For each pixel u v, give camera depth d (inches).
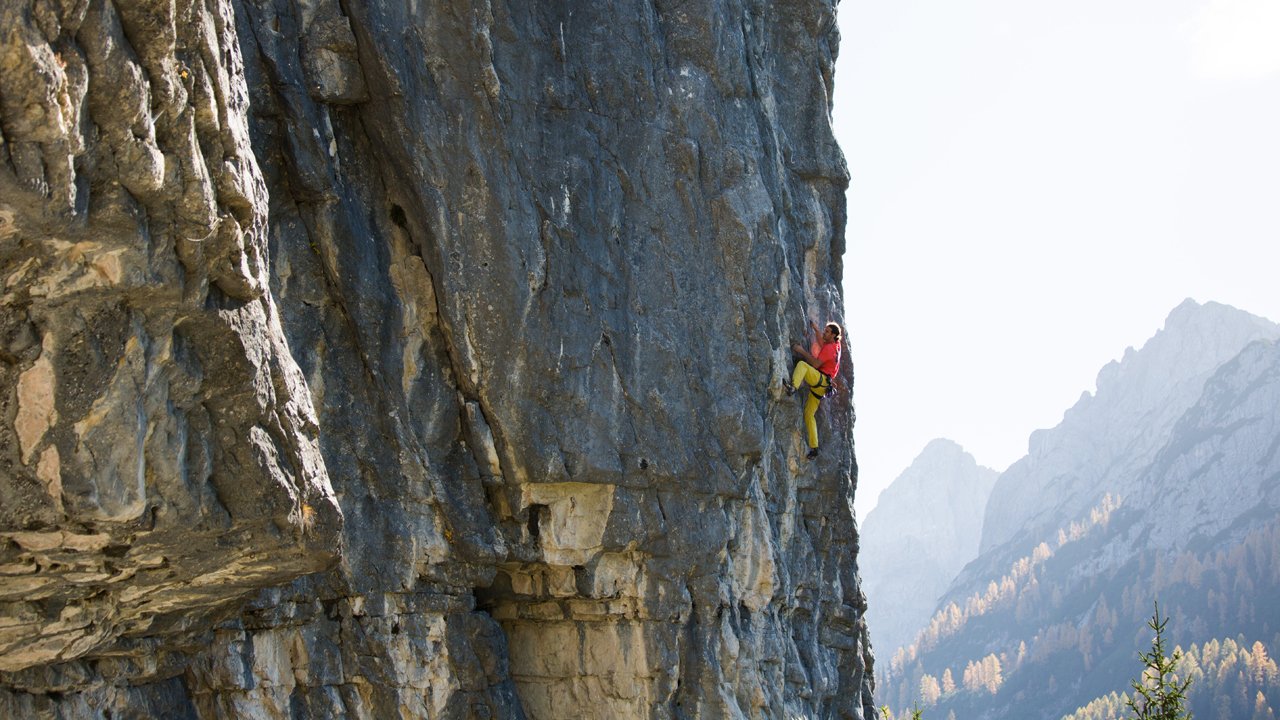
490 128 606.2
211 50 378.3
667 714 682.2
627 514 662.5
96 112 346.0
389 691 575.2
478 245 603.8
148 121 358.0
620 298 658.8
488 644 621.6
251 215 410.9
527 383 621.0
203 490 416.5
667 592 684.7
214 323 404.2
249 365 416.5
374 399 588.7
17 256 351.6
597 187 650.8
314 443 467.8
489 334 608.7
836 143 839.7
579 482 642.8
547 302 626.2
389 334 593.9
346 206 583.5
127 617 455.5
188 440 413.4
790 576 804.6
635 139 671.1
